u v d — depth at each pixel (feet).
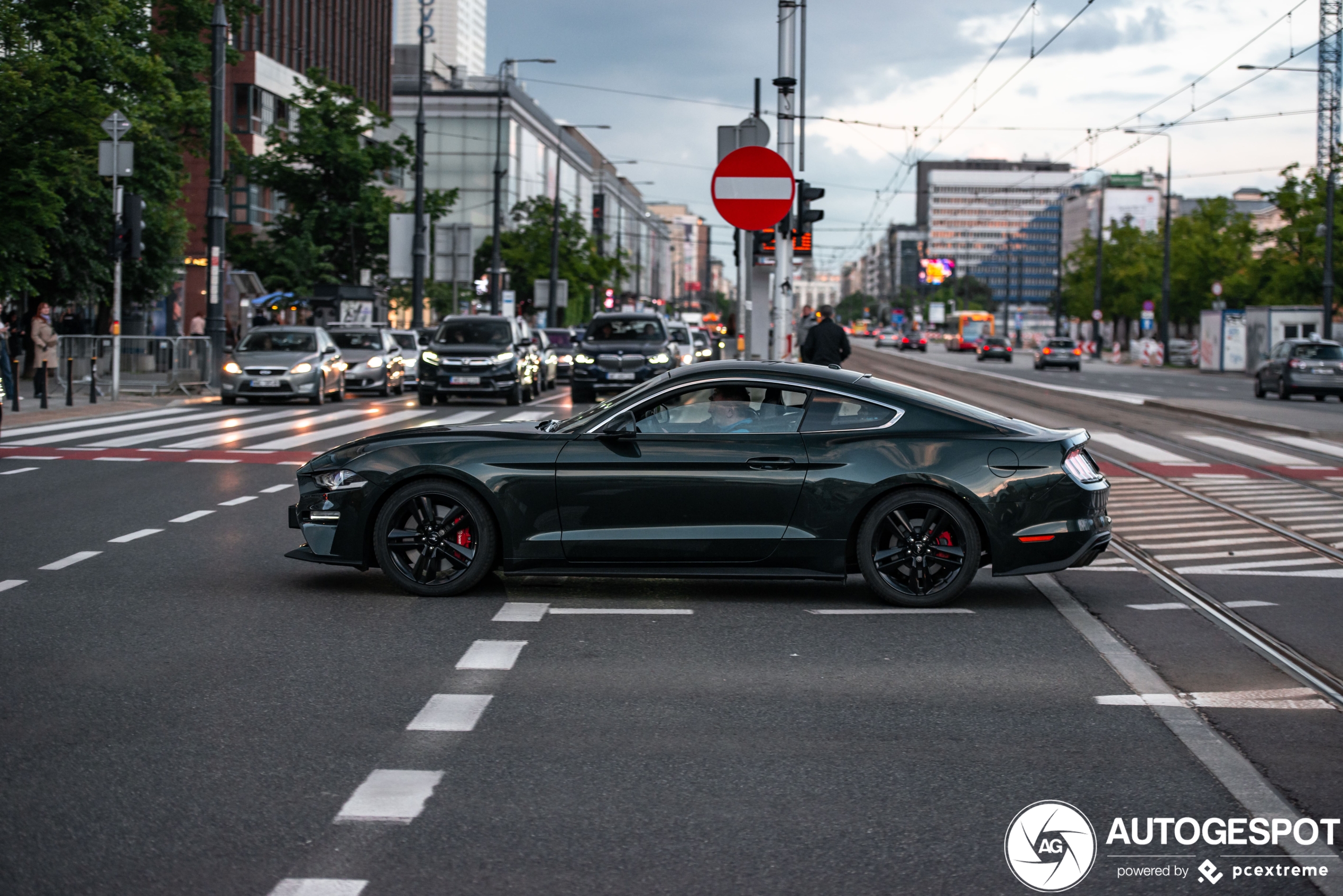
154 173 120.57
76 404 87.40
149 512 39.88
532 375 102.22
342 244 158.20
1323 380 118.73
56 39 83.05
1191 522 40.60
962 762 17.03
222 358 102.32
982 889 13.04
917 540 26.73
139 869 13.28
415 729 18.17
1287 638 24.71
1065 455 26.84
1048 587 29.58
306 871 13.24
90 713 18.85
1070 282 362.74
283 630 24.35
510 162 291.38
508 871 13.26
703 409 27.04
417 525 27.40
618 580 29.68
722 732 18.21
